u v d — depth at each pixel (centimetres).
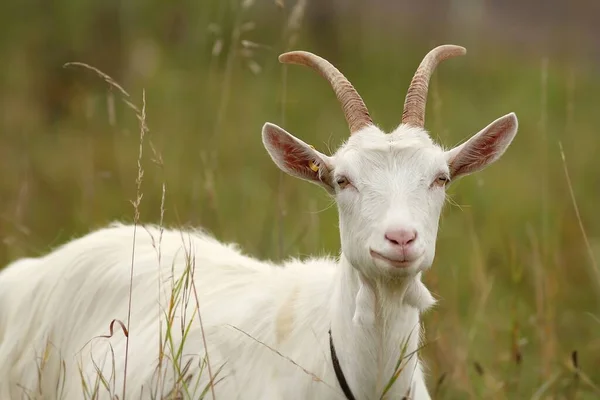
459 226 1884
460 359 1337
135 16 2998
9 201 1998
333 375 980
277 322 1032
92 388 1082
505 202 2153
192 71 2769
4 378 1145
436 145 973
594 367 1545
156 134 2330
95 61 2845
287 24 1541
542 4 4138
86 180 1884
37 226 1928
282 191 1389
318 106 2711
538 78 3206
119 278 1128
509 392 1377
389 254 884
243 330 1044
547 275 1503
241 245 1609
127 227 1205
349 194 944
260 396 1002
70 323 1131
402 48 3353
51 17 2944
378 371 960
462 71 3238
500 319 1576
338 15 3388
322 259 1117
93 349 1103
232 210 1852
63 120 2558
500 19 3966
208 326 1060
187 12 2992
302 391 989
